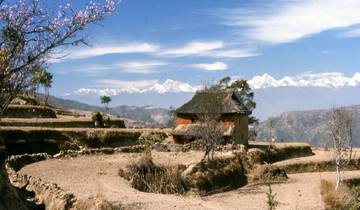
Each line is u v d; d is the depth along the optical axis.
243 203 42.00
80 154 51.62
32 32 19.19
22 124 67.50
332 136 57.75
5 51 19.02
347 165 76.88
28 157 45.03
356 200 31.44
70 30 19.45
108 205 24.95
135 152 57.88
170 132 78.44
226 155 58.59
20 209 23.52
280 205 40.91
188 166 49.16
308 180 60.25
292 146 84.31
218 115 60.97
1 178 23.64
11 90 19.58
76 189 30.50
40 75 20.19
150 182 41.06
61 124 73.94
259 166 60.28
